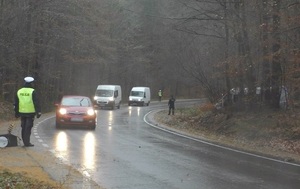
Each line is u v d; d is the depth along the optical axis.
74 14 50.22
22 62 45.84
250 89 29.91
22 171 12.59
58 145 19.28
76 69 76.38
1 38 38.00
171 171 14.01
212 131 30.00
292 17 21.50
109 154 17.23
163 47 74.94
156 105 78.75
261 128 25.47
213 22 29.08
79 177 12.49
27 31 42.66
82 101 29.84
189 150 19.72
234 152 19.81
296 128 23.42
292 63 23.14
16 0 38.75
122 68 93.19
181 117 40.09
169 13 31.72
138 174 13.34
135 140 22.92
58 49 52.84
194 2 28.20
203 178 13.02
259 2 23.34
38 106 17.83
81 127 29.45
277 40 22.95
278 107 28.70
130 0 88.38
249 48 25.62
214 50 34.50
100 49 68.69
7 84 44.09
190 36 35.06
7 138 17.50
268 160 17.47
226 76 30.84
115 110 58.53
